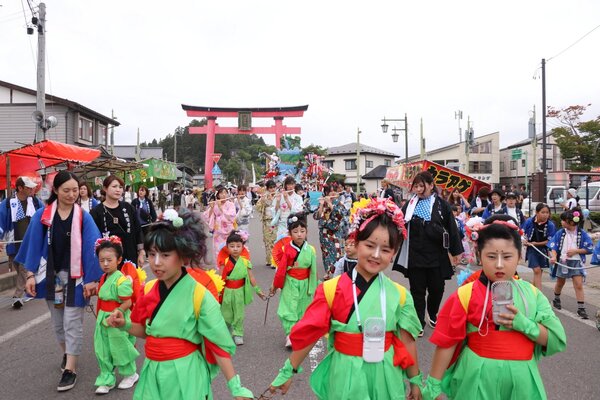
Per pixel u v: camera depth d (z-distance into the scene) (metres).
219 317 3.05
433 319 6.40
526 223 8.20
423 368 5.07
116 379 4.96
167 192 36.97
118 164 14.47
